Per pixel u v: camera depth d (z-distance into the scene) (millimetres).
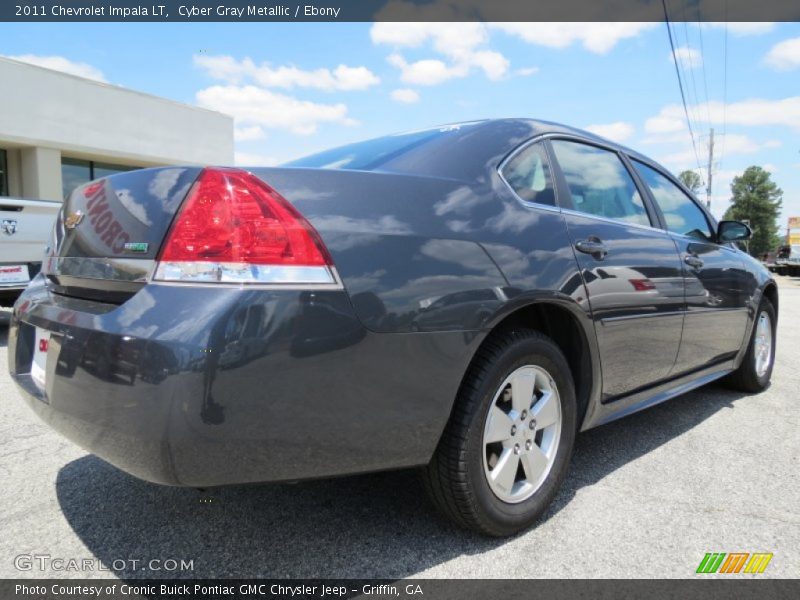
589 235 2457
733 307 3670
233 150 18922
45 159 14273
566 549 2064
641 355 2738
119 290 1681
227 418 1497
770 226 79625
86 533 2143
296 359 1563
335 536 2127
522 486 2189
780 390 4438
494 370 1977
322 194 1729
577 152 2771
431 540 2105
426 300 1778
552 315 2381
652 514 2338
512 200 2215
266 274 1556
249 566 1938
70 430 1721
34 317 1973
